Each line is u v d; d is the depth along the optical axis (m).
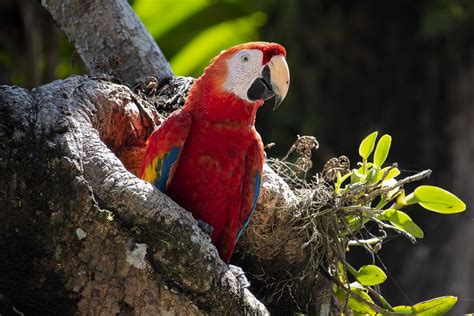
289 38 20.53
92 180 7.32
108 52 10.33
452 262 18.84
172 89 10.14
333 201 8.91
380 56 20.88
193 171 8.49
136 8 15.82
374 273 8.90
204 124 8.48
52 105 7.53
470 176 19.84
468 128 20.16
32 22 16.95
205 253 7.40
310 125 20.19
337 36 20.73
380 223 8.68
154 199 7.32
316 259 9.12
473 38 20.48
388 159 20.36
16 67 17.61
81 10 10.38
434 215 19.09
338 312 9.35
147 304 7.32
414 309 8.81
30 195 7.17
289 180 9.73
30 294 7.35
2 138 7.15
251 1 16.75
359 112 20.62
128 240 7.26
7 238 7.20
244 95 8.54
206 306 7.43
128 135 9.06
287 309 9.42
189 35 16.31
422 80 20.67
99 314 7.36
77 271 7.30
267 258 9.28
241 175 8.63
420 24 20.73
